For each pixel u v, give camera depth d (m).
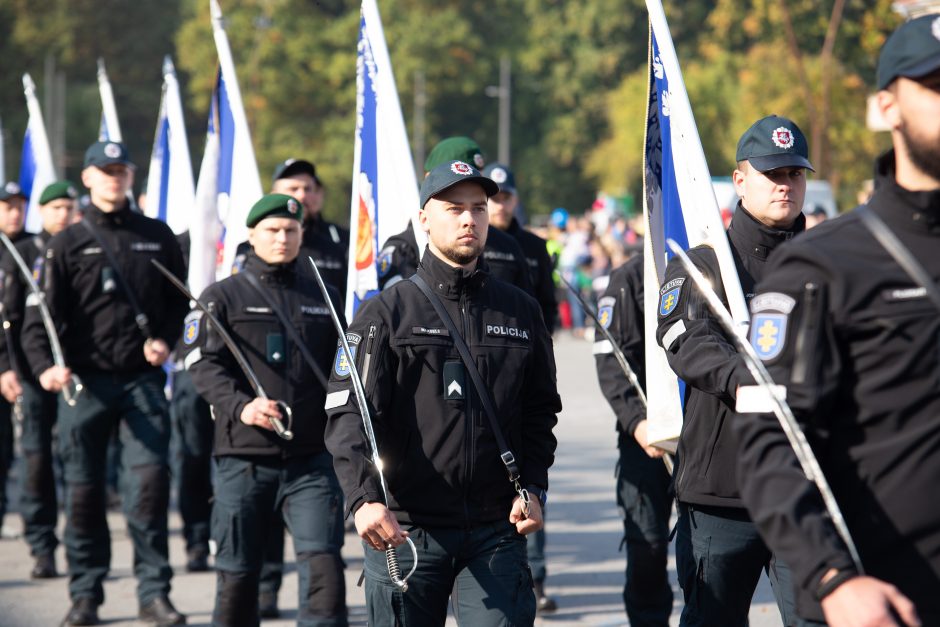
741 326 7.91
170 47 127.56
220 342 11.05
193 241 14.64
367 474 7.59
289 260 11.34
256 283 11.24
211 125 14.81
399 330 7.84
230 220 14.37
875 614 4.60
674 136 9.30
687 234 9.21
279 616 13.23
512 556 7.87
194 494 15.38
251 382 10.79
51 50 119.44
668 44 9.36
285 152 113.56
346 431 7.70
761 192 8.73
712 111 81.00
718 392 7.73
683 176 9.22
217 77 14.77
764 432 5.04
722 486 8.27
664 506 11.13
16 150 112.00
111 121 20.06
